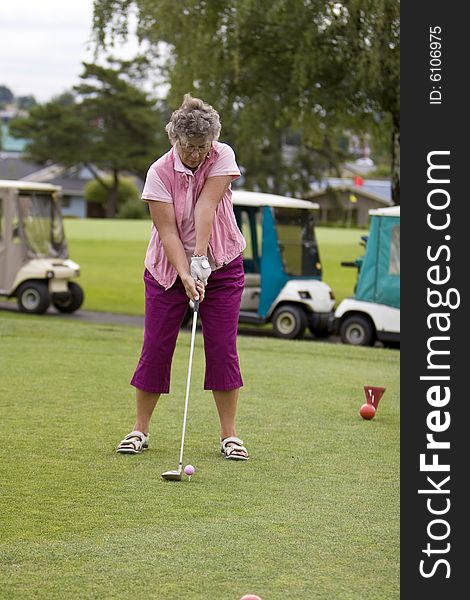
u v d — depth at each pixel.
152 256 7.20
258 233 19.55
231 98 23.20
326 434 7.95
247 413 8.73
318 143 24.94
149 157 85.62
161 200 7.04
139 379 7.22
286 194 68.50
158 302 7.17
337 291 27.75
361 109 22.52
